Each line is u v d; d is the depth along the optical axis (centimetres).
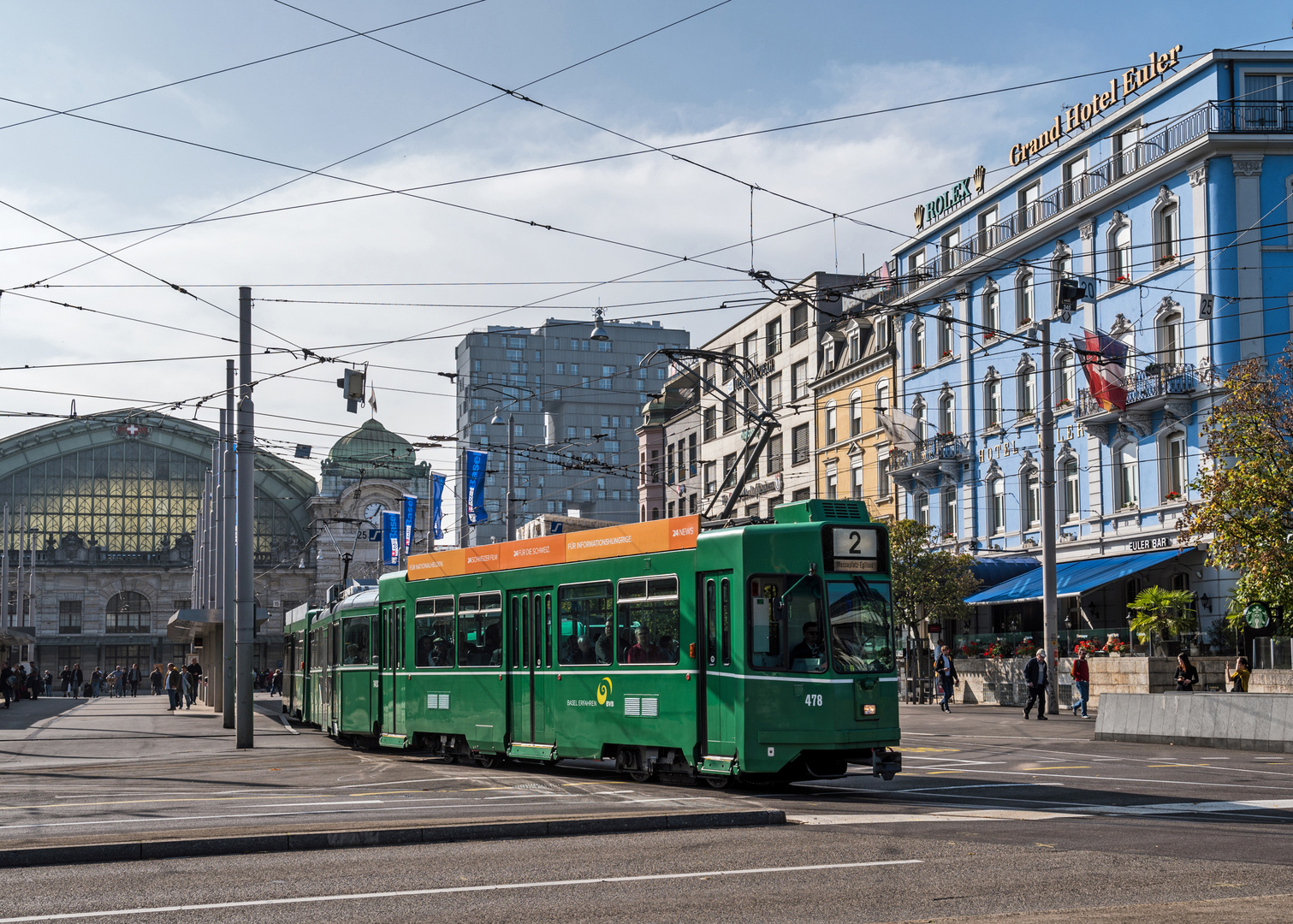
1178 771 1995
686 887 934
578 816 1284
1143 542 4188
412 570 2503
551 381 16375
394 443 10869
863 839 1194
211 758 2547
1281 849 1130
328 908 858
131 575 11088
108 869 1034
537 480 16025
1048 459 3662
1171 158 4009
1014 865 1037
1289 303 3888
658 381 16850
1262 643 3422
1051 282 4706
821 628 1698
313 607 3722
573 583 2019
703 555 1777
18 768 2334
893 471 5588
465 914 834
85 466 11175
